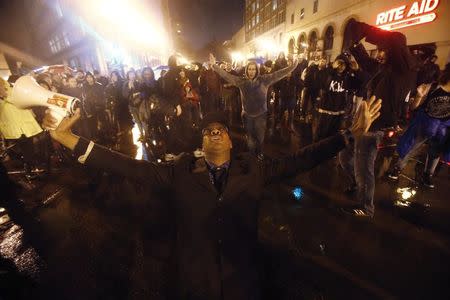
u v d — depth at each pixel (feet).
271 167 4.66
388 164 14.89
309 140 20.10
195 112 23.43
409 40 38.70
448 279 7.34
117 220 10.55
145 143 20.98
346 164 11.57
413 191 12.07
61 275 7.97
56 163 16.74
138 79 21.03
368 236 9.09
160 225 10.07
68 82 20.66
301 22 85.76
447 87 10.75
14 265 8.43
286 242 8.90
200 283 4.26
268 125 24.40
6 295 7.38
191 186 4.25
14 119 13.93
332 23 63.93
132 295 7.17
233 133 22.89
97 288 7.46
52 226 10.39
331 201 11.35
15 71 55.16
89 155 4.30
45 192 13.21
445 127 11.20
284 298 6.74
